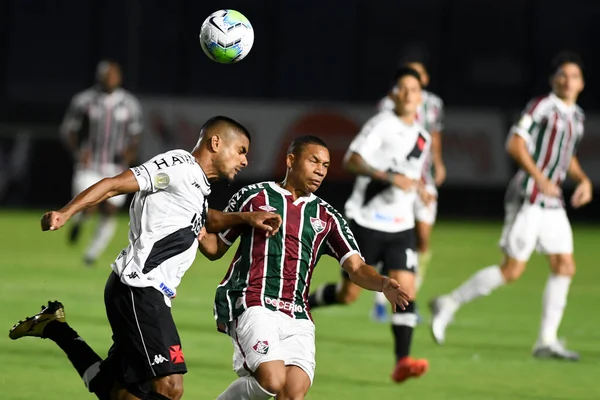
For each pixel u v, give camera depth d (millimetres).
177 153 19484
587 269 58625
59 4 92000
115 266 19375
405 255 29312
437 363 30734
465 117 86750
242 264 20234
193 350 30984
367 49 93500
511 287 51312
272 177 85062
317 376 28141
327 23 93125
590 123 86188
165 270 19328
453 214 87312
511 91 93250
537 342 32531
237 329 19797
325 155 20672
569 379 28828
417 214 39812
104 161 54156
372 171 29344
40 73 92250
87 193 18406
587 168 86375
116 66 54125
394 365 30016
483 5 93062
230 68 92375
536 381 28438
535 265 62750
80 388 25250
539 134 32781
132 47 88500
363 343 33781
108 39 92062
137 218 19281
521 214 32750
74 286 44062
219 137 19859
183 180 19203
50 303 21000
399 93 29938
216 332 34188
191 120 84812
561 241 32625
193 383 26406
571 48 92875
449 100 93625
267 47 92500
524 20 92812
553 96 32938
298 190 20812
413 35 93375
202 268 54250
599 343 35438
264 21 92625
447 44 93312
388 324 38094
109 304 19250
